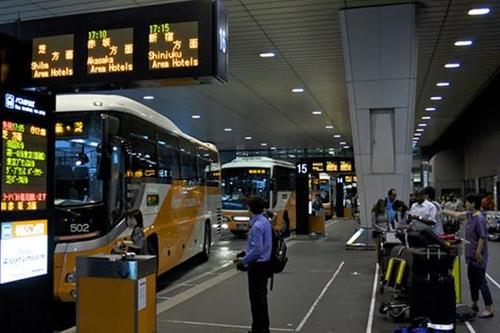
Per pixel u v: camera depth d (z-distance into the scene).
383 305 8.83
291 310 9.20
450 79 22.70
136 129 10.72
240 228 25.19
